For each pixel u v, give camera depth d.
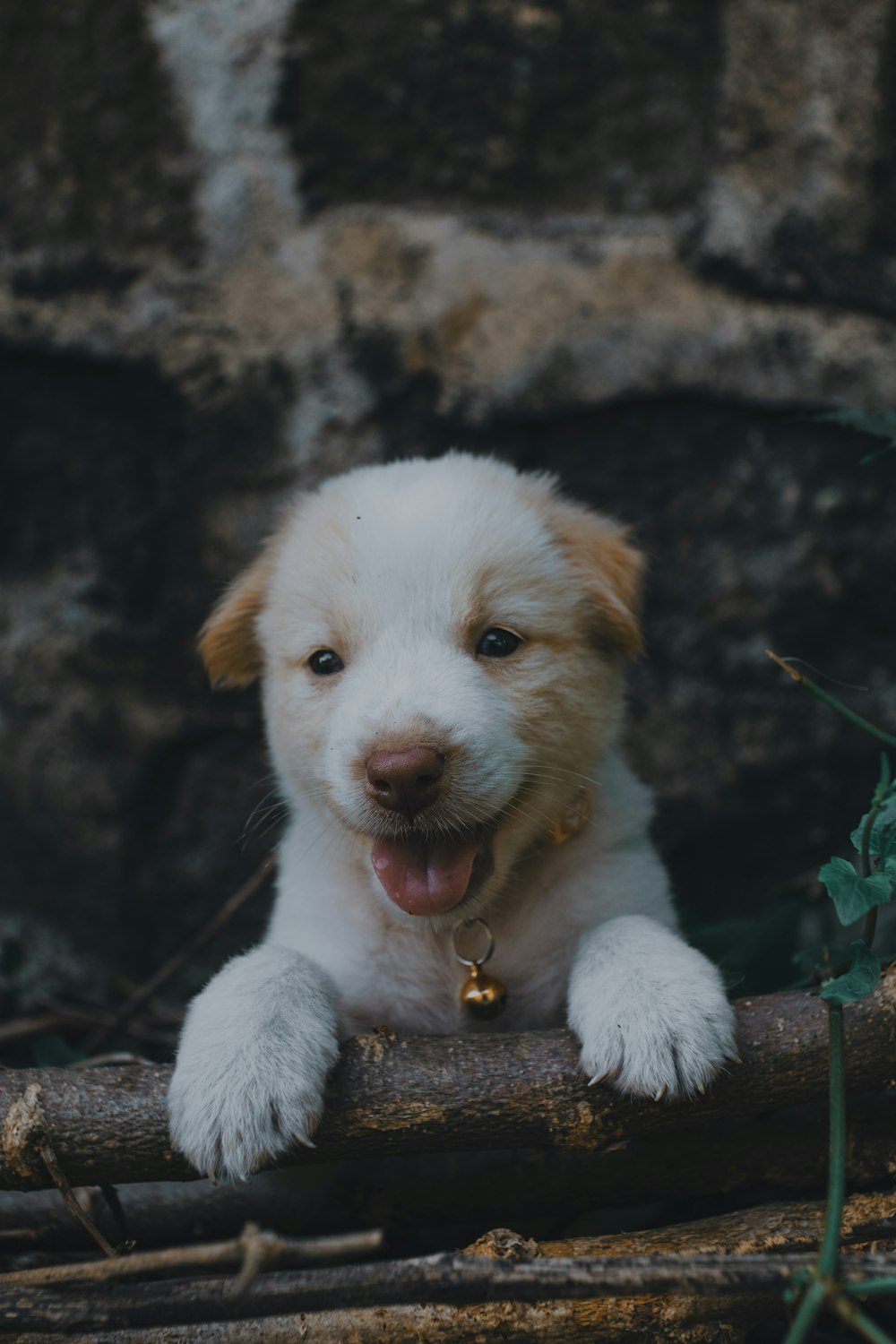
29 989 0.73
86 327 0.75
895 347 0.73
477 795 0.56
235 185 0.75
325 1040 0.52
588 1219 0.56
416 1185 0.54
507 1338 0.48
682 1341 0.49
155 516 0.76
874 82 0.72
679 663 0.76
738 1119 0.52
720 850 0.77
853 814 0.76
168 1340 0.48
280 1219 0.55
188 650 0.77
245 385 0.75
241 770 0.77
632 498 0.75
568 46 0.74
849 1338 0.55
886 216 0.73
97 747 0.77
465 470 0.64
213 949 0.78
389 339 0.75
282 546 0.64
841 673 0.76
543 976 0.60
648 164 0.74
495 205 0.75
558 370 0.74
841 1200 0.47
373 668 0.58
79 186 0.75
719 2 0.73
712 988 0.52
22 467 0.77
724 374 0.74
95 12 0.74
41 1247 0.56
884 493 0.74
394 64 0.74
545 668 0.59
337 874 0.61
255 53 0.74
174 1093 0.51
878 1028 0.50
